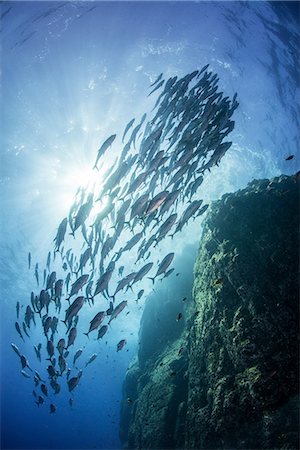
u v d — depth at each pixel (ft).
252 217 25.07
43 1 45.55
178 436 29.66
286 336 21.27
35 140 58.44
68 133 59.21
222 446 22.48
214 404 23.25
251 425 20.85
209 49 59.67
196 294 31.35
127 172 28.09
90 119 59.00
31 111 55.06
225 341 24.48
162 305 50.03
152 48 56.65
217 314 26.08
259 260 23.61
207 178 65.62
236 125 64.49
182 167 26.18
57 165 63.26
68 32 50.65
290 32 54.13
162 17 54.29
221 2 55.11
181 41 57.47
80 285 25.34
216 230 27.43
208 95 30.42
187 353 35.55
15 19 45.85
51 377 30.35
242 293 23.58
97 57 54.60
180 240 73.87
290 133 67.00
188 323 39.19
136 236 25.93
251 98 64.13
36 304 28.94
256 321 22.31
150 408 34.96
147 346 49.98
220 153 25.90
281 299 22.03
